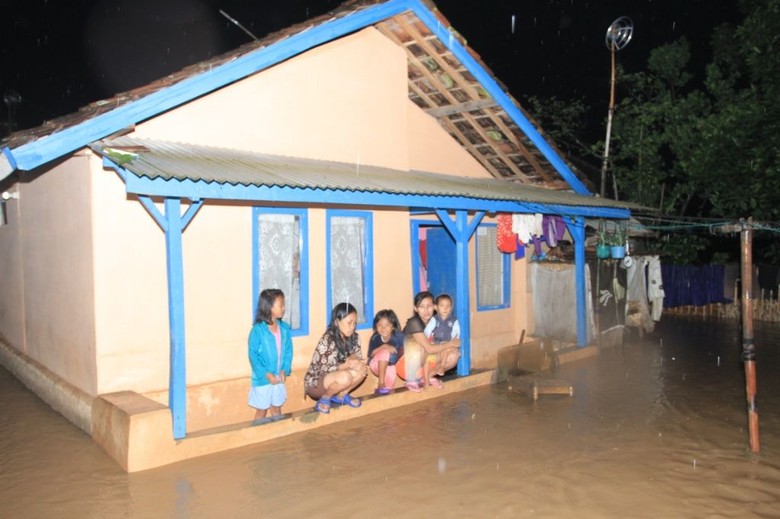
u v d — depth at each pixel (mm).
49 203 7797
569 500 5445
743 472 6086
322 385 7383
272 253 7973
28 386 8609
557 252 12383
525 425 7461
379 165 9367
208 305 7371
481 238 11039
